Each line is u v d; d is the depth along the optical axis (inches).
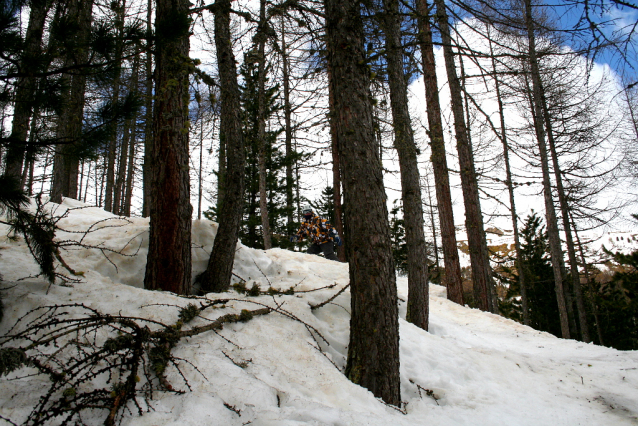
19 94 106.1
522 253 652.1
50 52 110.7
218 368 98.0
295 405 90.1
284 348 121.8
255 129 399.9
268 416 79.5
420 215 213.6
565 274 538.3
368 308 117.3
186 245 145.7
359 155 124.0
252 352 114.3
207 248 194.4
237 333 122.7
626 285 524.4
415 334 176.1
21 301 106.3
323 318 163.8
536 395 143.2
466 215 359.3
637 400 140.9
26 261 140.0
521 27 166.2
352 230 122.9
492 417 120.3
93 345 85.8
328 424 80.7
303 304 162.6
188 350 105.7
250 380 95.5
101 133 113.0
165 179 142.7
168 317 115.0
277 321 139.6
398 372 118.8
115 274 165.3
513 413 125.4
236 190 182.5
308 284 198.2
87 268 156.6
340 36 130.6
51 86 111.2
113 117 112.7
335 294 181.8
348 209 124.3
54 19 112.0
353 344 119.9
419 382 140.2
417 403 123.7
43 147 109.3
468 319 270.2
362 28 135.3
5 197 96.5
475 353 175.3
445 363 155.6
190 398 82.1
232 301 147.4
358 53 130.4
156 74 142.4
